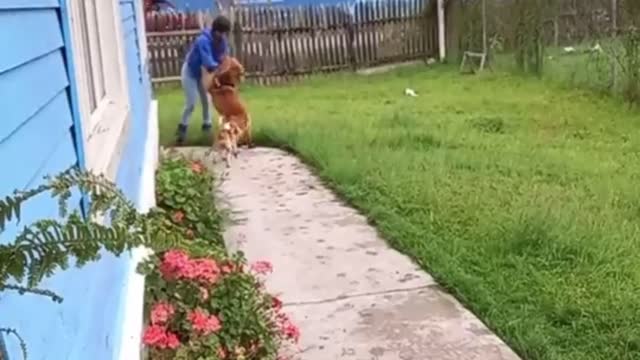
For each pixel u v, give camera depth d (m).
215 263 3.81
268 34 14.46
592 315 3.80
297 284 4.48
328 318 3.99
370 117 10.05
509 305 3.99
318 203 6.21
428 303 4.12
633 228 5.02
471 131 8.82
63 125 2.12
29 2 1.81
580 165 6.90
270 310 3.78
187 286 3.55
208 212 5.70
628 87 10.05
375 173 6.80
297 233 5.46
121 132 3.77
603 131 8.55
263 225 5.69
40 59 1.87
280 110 10.99
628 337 3.55
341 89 13.13
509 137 8.44
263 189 6.75
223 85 8.25
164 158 7.61
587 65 11.42
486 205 5.68
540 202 5.61
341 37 15.04
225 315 3.56
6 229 1.35
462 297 4.13
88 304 2.14
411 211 5.70
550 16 12.59
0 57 1.44
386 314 4.00
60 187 1.34
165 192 5.73
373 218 5.64
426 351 3.58
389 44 15.49
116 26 4.18
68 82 2.25
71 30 2.43
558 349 3.49
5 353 1.23
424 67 15.24
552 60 12.62
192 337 3.34
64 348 1.74
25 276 1.27
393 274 4.56
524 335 3.63
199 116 10.21
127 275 3.35
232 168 7.64
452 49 15.45
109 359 2.53
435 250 4.81
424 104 11.07
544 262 4.53
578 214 5.28
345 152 7.77
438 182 6.41
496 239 4.89
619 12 10.41
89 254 1.25
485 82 12.88
